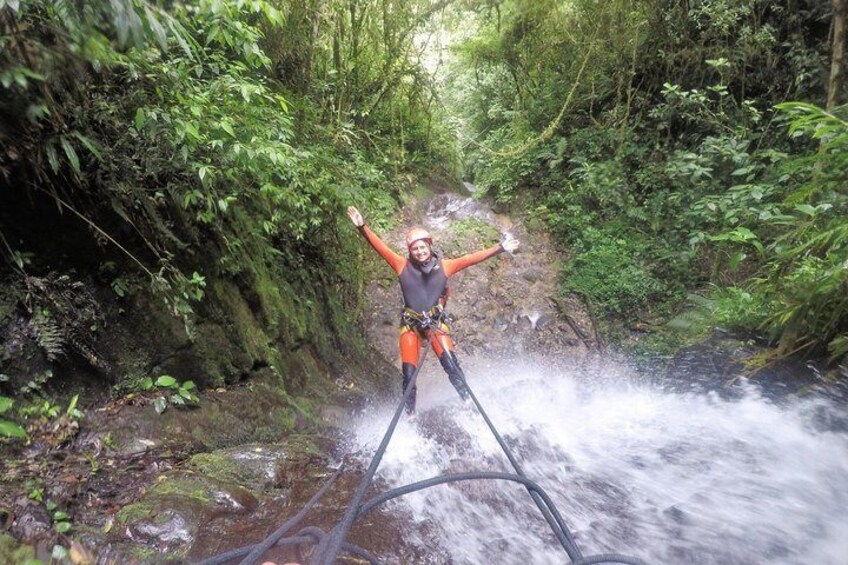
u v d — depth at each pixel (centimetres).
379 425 577
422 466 419
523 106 1230
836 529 334
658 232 887
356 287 867
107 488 320
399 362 822
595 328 830
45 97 298
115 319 400
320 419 539
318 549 149
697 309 668
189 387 426
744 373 535
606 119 1080
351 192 734
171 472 350
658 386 628
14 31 248
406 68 1073
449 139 1284
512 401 648
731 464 417
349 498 357
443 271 513
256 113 474
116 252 403
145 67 357
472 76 1475
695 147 914
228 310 507
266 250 621
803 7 851
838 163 489
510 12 1141
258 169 464
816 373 483
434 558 305
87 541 274
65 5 237
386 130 1136
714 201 699
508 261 984
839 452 410
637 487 396
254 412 470
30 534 265
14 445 317
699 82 948
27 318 345
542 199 1085
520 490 389
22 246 349
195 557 279
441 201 1190
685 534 334
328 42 931
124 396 396
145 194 416
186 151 371
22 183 340
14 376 332
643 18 1000
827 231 469
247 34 346
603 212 971
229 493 333
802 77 788
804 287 482
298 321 643
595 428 518
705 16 930
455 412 543
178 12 301
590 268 896
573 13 1087
